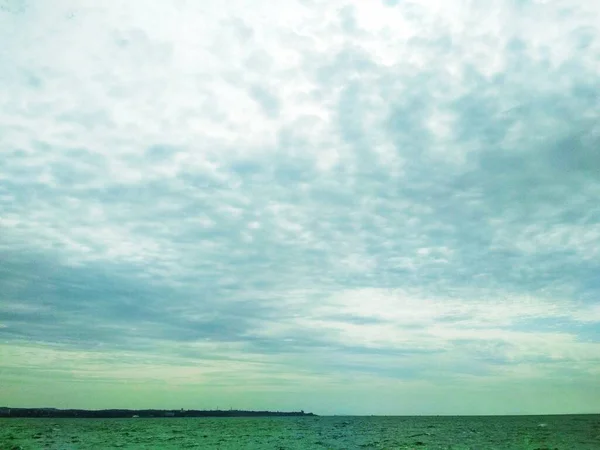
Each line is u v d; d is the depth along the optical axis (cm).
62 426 13025
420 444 6275
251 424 16288
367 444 6381
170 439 7731
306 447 6066
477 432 9006
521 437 7312
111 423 16688
